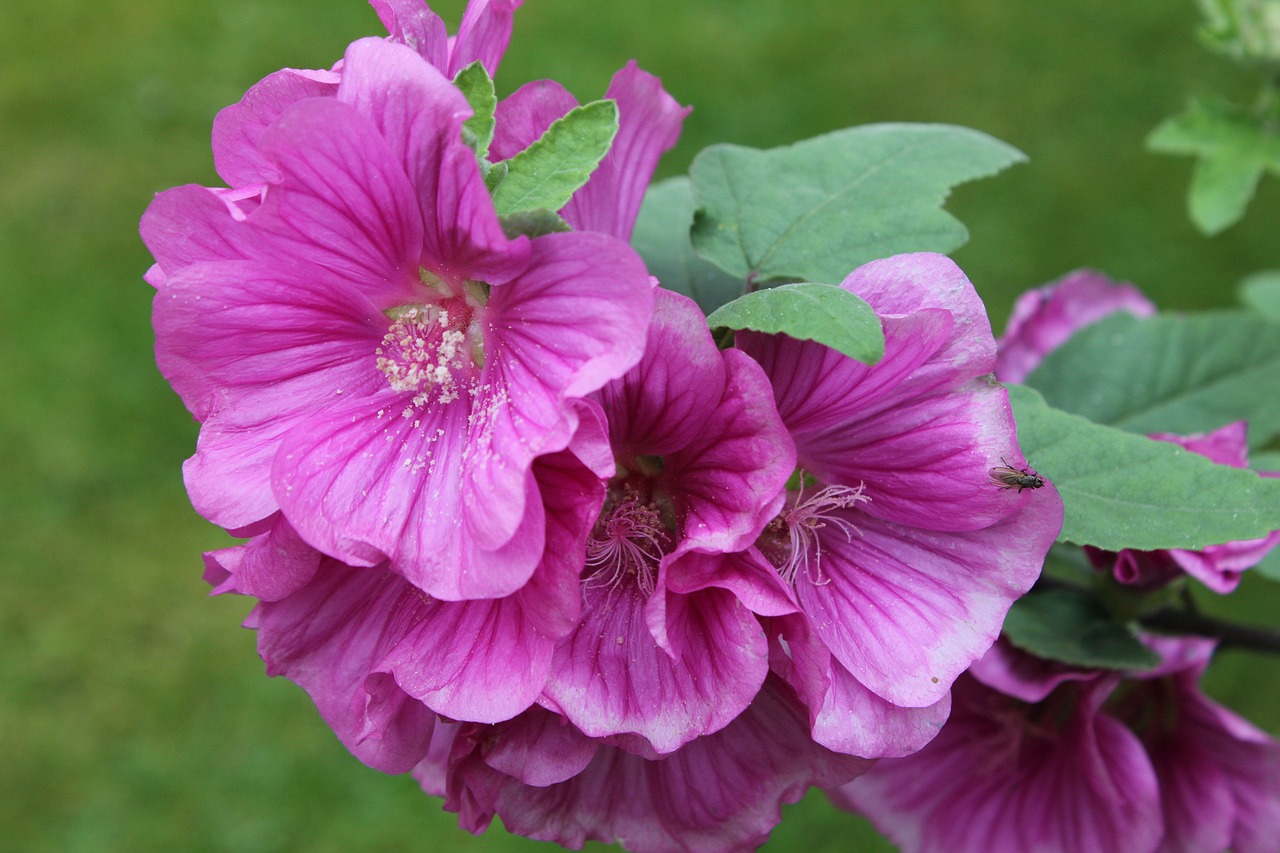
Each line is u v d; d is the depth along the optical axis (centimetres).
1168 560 36
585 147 30
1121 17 112
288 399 31
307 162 29
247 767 79
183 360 31
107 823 78
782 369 31
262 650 32
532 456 29
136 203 105
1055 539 31
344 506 31
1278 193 97
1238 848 38
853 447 31
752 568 30
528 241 29
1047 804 37
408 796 79
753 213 36
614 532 31
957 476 31
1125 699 39
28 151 110
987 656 36
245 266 31
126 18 121
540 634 30
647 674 31
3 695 82
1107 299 43
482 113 30
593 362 29
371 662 32
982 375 31
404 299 32
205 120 111
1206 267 92
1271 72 44
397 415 31
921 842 37
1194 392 41
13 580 86
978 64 108
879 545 32
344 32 117
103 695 82
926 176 36
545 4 117
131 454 91
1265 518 31
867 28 113
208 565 33
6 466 90
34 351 95
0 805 79
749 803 32
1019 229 95
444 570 30
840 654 31
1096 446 32
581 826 32
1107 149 101
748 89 107
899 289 30
